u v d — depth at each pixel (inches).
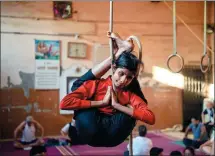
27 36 361.4
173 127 398.6
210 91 405.1
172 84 403.9
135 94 74.5
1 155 281.6
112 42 73.0
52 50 367.9
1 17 354.3
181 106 404.5
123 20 391.9
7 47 355.6
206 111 317.1
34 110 361.4
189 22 412.8
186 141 303.0
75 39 375.2
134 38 72.0
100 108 72.1
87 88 72.1
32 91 361.7
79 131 72.0
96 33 382.0
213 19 415.2
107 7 386.9
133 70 69.9
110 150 294.2
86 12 379.6
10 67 355.9
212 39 417.4
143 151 200.2
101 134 71.3
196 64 411.5
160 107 399.2
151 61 399.5
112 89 71.6
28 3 361.7
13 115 355.3
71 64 374.0
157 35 401.7
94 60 379.9
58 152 289.0
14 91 356.5
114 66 71.2
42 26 366.0
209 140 280.1
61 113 368.5
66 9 371.2
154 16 401.4
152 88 398.0
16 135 318.0
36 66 363.3
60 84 369.7
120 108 70.4
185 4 411.8
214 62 406.3
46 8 366.9
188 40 411.5
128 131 72.5
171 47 406.9
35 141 314.8
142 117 70.1
